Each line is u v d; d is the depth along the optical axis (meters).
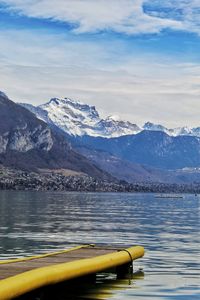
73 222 93.12
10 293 24.45
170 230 78.56
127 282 33.75
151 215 127.19
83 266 31.80
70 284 32.97
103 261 34.16
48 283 28.23
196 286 32.53
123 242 59.62
